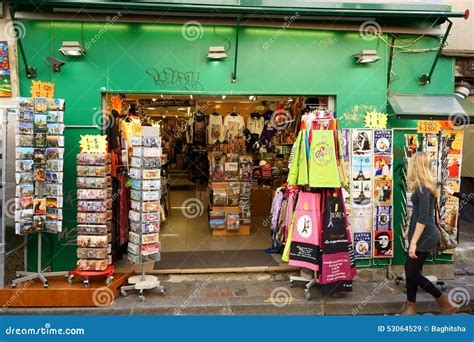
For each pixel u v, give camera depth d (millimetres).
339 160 5004
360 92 5816
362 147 5684
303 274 5387
